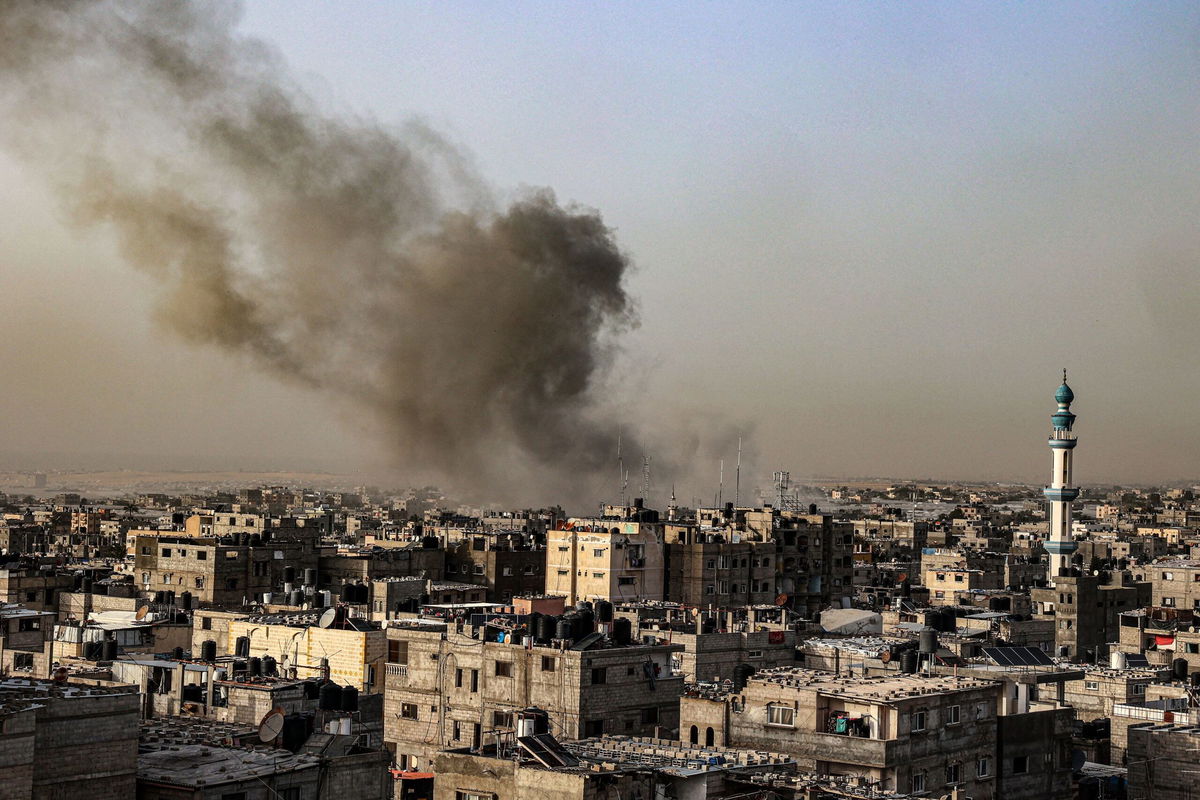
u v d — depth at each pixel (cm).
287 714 9775
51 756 8056
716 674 14638
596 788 9269
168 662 12388
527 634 13112
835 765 10938
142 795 8369
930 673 12669
